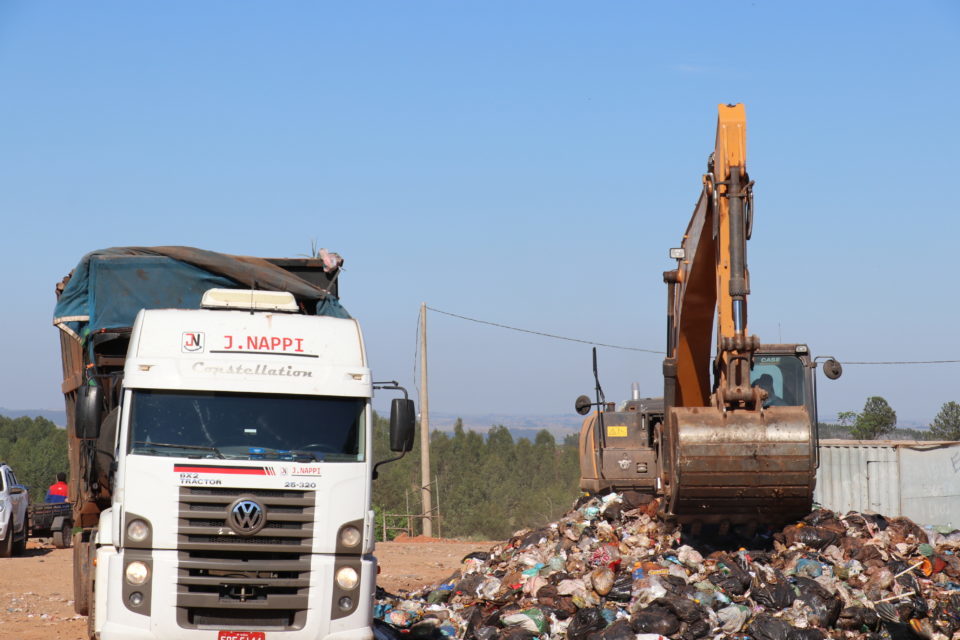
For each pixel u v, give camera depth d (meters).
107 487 12.12
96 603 9.12
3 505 22.27
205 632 8.88
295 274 12.93
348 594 9.16
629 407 20.69
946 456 25.19
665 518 12.34
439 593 13.17
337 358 9.89
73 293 11.95
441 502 85.25
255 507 9.01
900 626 11.52
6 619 13.77
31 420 113.31
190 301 12.05
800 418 11.14
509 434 134.12
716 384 12.22
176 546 8.91
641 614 10.90
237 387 9.48
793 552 12.60
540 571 12.74
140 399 9.36
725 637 10.79
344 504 9.27
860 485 25.66
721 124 11.43
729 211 11.21
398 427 9.98
